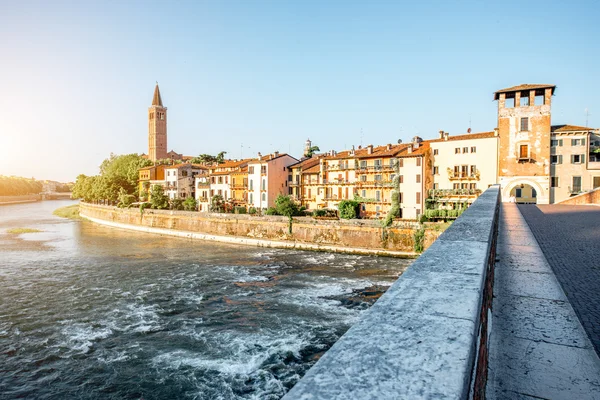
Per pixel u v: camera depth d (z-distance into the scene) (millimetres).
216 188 90312
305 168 76938
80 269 43094
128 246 59375
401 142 72688
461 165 56938
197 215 70688
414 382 1423
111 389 18969
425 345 1738
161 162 128250
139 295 33250
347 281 37594
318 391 1381
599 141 56469
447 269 3139
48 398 18312
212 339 24344
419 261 3484
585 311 6988
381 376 1482
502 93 50281
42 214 123000
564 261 11281
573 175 52906
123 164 126875
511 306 7047
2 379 19828
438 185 59000
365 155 65000
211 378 19844
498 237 15148
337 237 53969
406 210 59656
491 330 6000
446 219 48688
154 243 62562
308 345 23453
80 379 19828
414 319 2076
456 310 2182
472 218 6801
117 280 38219
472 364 1771
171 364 21250
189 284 36750
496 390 4383
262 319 27688
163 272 41656
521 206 37344
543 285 8289
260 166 78125
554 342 5535
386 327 1988
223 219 66500
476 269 3117
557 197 53438
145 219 81562
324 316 28250
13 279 38500
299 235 57500
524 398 4211
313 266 44219
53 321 27266
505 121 50219
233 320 27531
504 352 5289
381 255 49781
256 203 78938
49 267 44156
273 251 54500
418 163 58500
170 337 24656
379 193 63406
